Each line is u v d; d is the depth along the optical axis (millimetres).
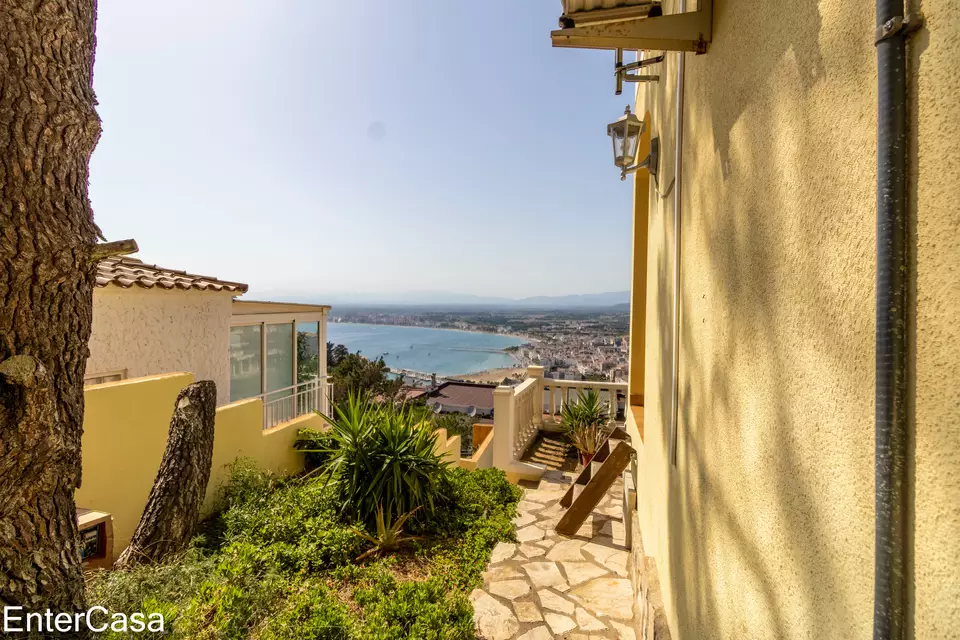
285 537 3771
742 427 1314
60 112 1803
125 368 5711
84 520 2877
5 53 1682
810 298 930
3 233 1672
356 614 2891
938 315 580
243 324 7926
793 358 1003
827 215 863
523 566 3604
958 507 546
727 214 1479
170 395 4199
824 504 865
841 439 808
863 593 733
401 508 4191
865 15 738
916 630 609
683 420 2055
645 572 2723
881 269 658
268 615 2658
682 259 2191
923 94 606
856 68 764
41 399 1729
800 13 976
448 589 3293
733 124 1422
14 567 1797
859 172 753
